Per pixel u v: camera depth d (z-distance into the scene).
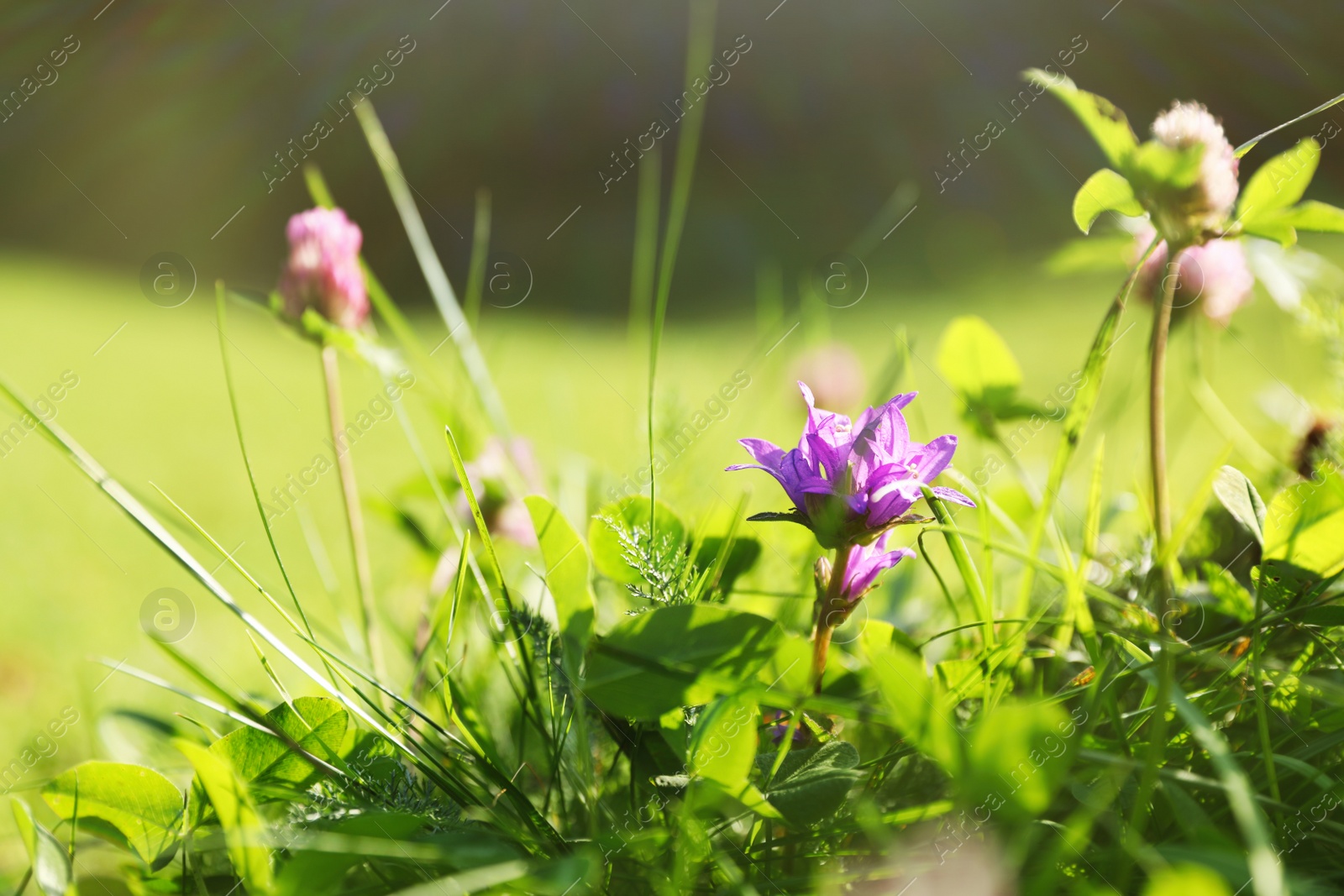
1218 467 0.65
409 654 0.70
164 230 3.39
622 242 3.11
